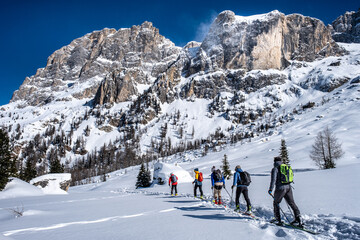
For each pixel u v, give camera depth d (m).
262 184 19.61
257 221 6.64
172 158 184.00
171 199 14.25
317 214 6.98
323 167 48.94
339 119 142.75
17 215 9.90
